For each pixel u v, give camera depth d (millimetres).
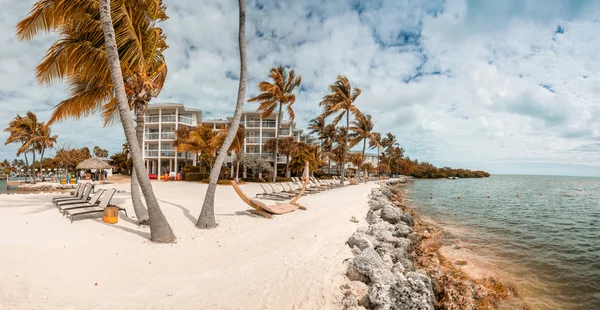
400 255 6508
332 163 68312
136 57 7230
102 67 7348
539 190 40312
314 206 12500
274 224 8453
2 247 4684
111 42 6207
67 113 8750
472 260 7465
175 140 36812
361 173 68188
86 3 6812
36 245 5043
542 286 5801
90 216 7934
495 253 8219
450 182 68000
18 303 3312
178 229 7410
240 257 5676
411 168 90062
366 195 19391
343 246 6578
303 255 5855
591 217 15672
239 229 7727
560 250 8648
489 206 20625
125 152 53469
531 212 17609
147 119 42281
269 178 37438
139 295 3896
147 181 6367
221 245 6391
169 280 4469
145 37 8242
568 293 5496
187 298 3869
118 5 6973
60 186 23719
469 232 11180
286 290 4203
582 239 10273
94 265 4664
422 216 15383
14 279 3754
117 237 6281
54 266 4348
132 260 5129
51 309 3314
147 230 7102
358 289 4375
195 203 11836
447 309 4613
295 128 55000
